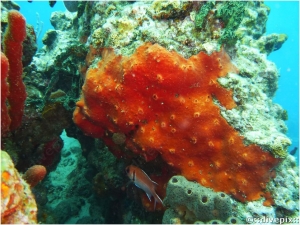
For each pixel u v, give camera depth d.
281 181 0.57
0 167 0.36
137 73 0.54
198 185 0.54
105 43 0.64
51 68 1.09
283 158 0.54
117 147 0.71
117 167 0.88
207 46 0.57
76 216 1.08
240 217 0.54
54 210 1.03
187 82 0.55
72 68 0.95
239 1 0.59
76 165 1.40
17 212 0.37
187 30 0.60
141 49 0.56
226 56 0.62
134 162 0.72
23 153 0.80
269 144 0.54
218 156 0.58
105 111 0.61
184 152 0.59
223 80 0.58
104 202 1.06
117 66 0.58
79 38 1.00
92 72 0.61
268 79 0.78
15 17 0.54
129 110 0.57
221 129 0.57
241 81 0.60
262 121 0.58
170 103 0.56
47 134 0.83
